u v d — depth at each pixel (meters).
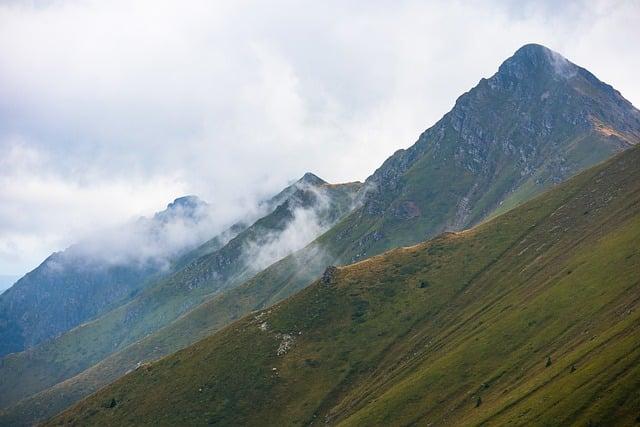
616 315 137.50
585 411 104.19
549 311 165.25
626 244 171.88
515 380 141.75
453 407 147.50
